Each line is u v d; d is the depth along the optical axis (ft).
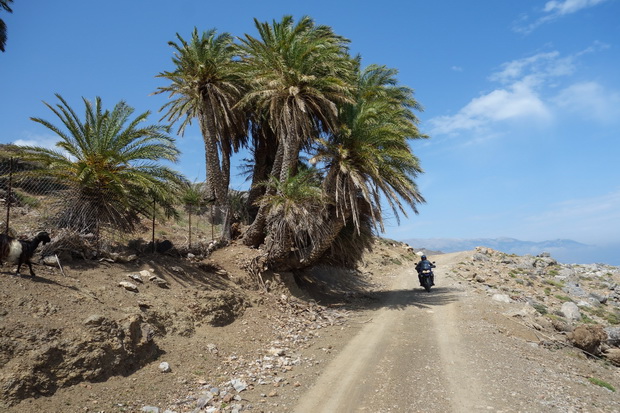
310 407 21.18
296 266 56.29
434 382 25.31
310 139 61.26
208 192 61.16
